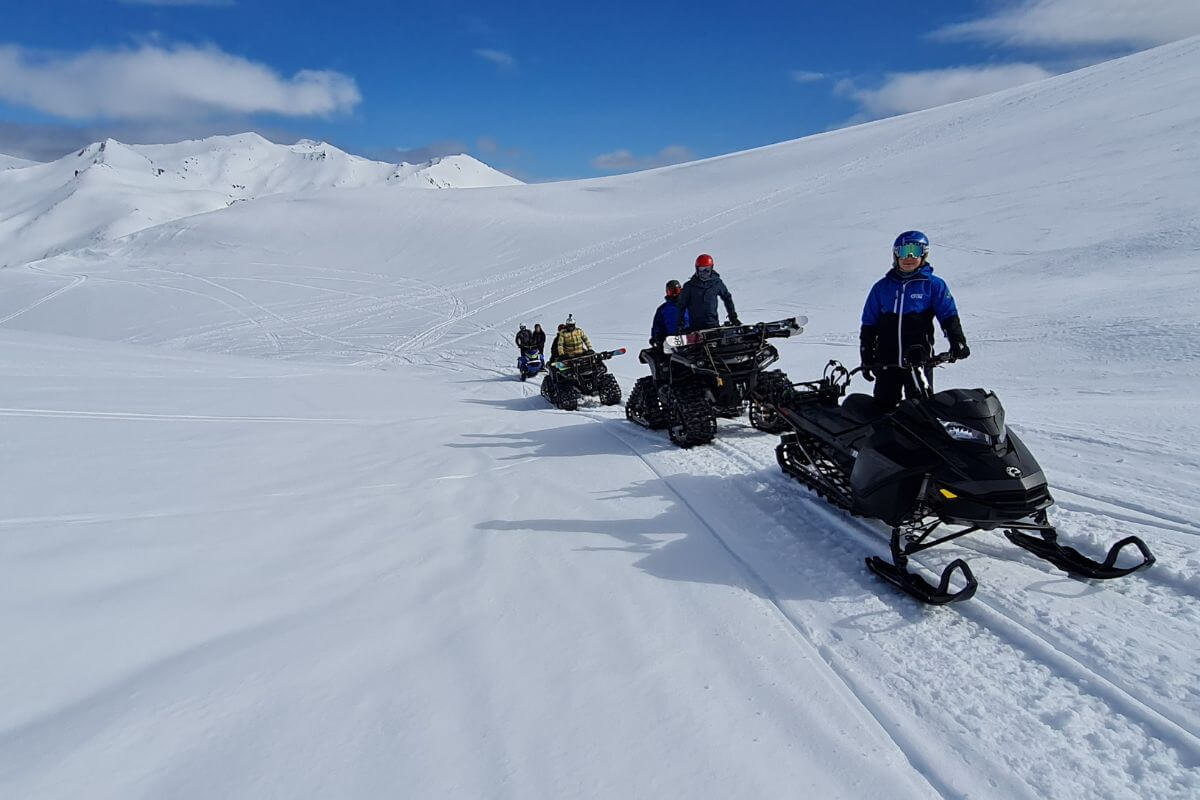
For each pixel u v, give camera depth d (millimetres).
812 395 5023
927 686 2518
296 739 2166
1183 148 25484
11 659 2506
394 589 3373
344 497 4961
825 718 2324
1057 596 3102
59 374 10727
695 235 36344
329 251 51562
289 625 2963
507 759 2094
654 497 4875
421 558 3797
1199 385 6875
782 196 41781
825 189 39031
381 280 42188
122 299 41938
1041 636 2811
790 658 2709
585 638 2875
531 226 49438
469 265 43094
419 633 2916
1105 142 30000
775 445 6137
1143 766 2066
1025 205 24266
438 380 16844
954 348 3922
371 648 2777
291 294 40250
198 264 51656
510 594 3316
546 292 32312
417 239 51062
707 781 2008
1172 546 3395
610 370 14930
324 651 2742
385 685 2500
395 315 32750
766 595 3281
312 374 15352
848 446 4223
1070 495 4227
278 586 3365
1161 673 2492
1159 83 38656
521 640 2857
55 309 41188
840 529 4023
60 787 1884
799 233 30234
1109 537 3561
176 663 2604
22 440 5965
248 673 2557
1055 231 20375
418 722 2275
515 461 6270
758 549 3824
